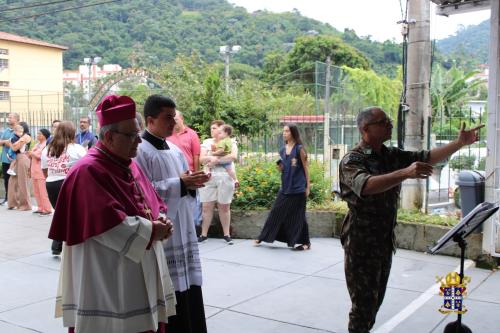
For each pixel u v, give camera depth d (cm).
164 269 309
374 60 5134
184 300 368
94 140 933
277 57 4112
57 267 649
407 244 716
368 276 364
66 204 279
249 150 1147
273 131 1403
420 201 791
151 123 365
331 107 1436
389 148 379
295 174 711
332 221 796
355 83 2884
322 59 3925
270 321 472
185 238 371
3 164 1113
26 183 1041
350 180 348
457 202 813
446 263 651
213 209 775
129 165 296
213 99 1300
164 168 362
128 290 281
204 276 605
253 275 609
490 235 629
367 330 369
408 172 317
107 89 1705
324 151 1053
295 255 696
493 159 616
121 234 270
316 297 535
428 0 760
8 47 3500
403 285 568
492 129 615
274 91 1992
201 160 753
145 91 1531
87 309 276
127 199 281
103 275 277
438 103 1658
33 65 3641
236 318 479
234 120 1365
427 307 503
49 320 475
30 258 690
